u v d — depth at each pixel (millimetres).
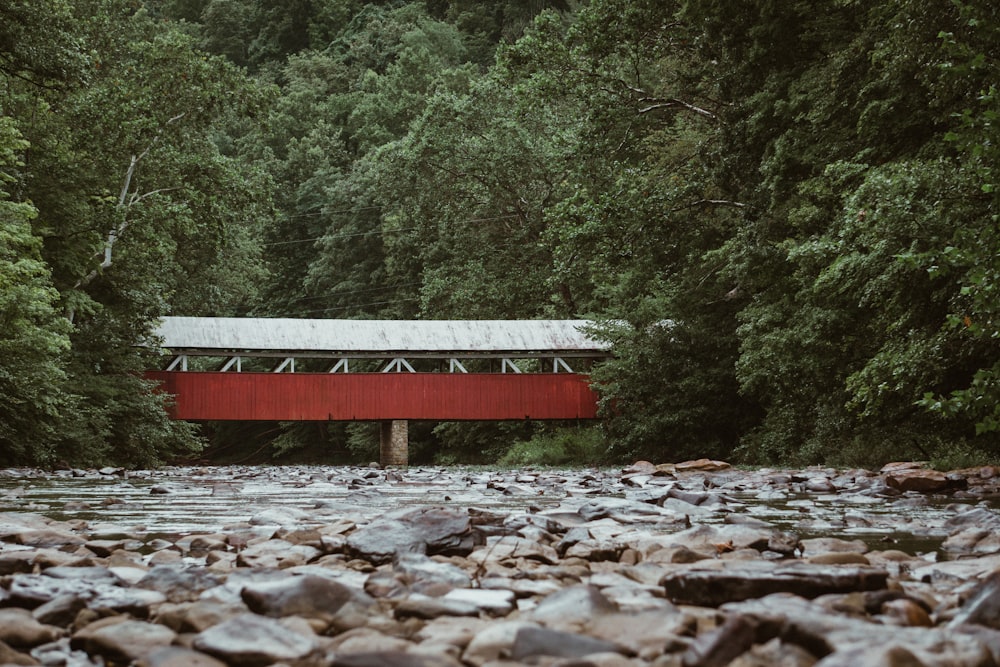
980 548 4734
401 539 4203
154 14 112875
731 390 29250
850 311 17062
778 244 19594
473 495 10477
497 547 4164
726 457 29297
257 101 30734
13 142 20922
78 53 20047
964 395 8180
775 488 11430
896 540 5281
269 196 31750
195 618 2516
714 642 1970
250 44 108688
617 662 1904
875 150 15930
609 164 27156
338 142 77938
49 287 22875
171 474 19578
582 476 15656
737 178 24312
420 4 97562
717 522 6160
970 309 11336
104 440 25953
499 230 46156
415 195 48000
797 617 2062
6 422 20188
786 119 20938
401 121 72125
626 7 24516
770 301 22297
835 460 18594
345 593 2748
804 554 4406
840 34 19266
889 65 14516
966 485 10461
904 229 12133
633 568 3482
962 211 11984
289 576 3178
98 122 27688
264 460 60812
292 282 71250
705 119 29672
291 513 6961
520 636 2100
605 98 25562
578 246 25297
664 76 30938
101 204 27891
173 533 5516
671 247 26016
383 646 2127
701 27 23594
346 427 57594
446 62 82625
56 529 5379
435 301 47281
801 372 20297
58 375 20297
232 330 34469
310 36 104688
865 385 13570
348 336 34906
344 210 66688
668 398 29594
